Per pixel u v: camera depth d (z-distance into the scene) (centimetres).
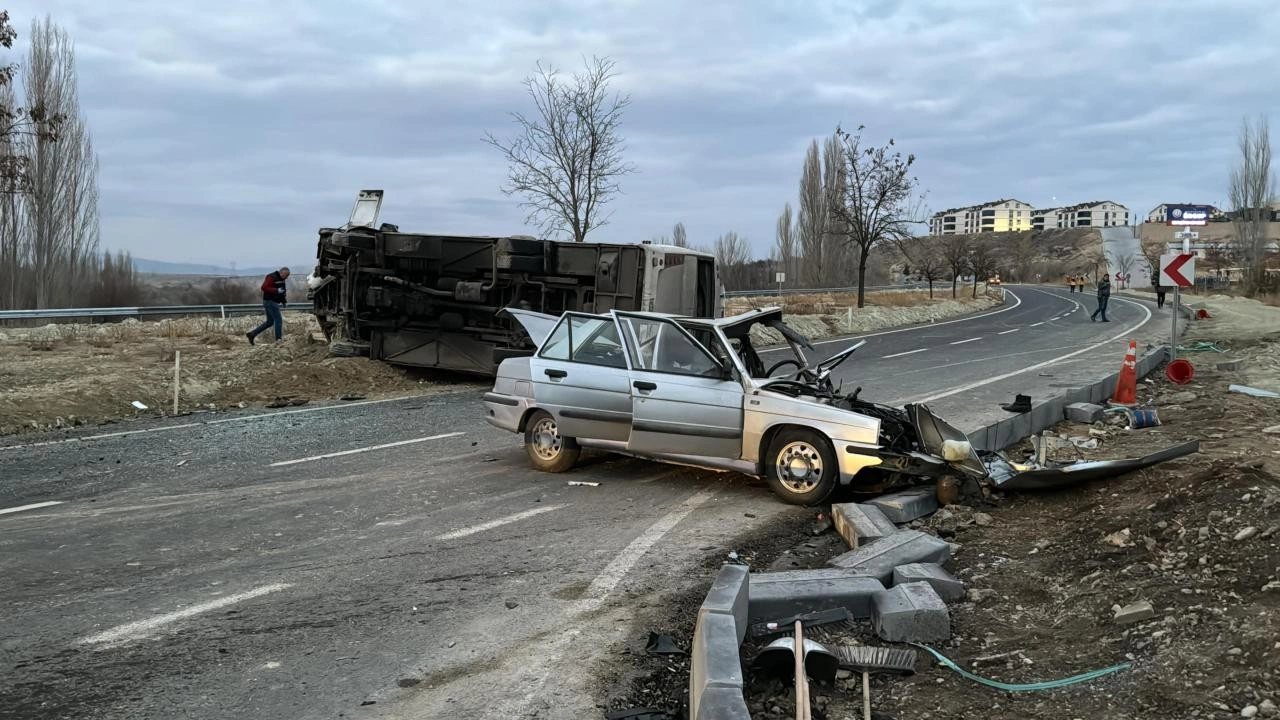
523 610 526
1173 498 623
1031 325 3612
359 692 417
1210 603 465
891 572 554
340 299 1750
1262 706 359
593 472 912
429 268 1677
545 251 1634
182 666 442
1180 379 1534
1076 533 635
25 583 564
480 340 1642
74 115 3494
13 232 3338
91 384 1352
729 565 503
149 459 975
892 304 4869
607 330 894
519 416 916
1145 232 14825
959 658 455
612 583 575
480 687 423
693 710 377
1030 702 399
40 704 398
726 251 7550
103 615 510
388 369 1702
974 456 761
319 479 876
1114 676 410
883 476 805
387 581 575
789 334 910
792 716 396
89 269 3606
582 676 437
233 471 913
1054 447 1005
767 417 793
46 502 781
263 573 588
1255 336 2517
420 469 923
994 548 639
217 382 1513
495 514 744
